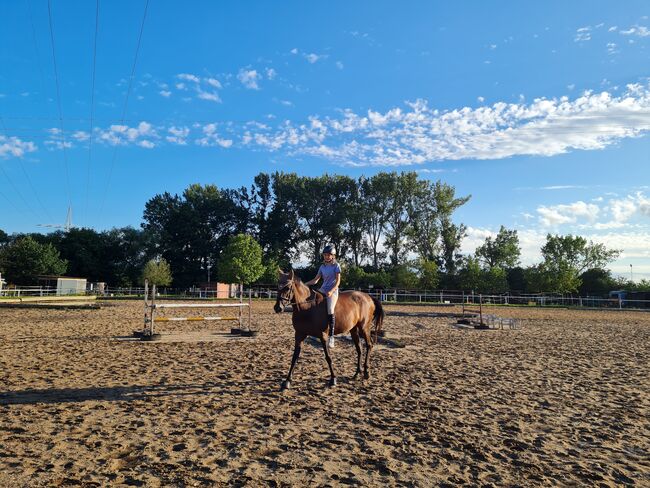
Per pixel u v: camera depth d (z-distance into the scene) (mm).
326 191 78125
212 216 85000
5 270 63750
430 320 24344
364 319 9258
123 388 7906
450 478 4527
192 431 5754
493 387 8625
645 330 21141
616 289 65875
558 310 40062
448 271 70375
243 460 4852
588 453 5332
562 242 70312
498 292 59812
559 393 8258
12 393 7418
